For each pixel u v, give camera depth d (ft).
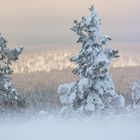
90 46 97.71
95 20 98.43
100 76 96.63
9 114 97.25
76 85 98.78
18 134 70.54
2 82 100.89
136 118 86.58
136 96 95.81
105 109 94.99
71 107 97.60
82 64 98.68
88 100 96.17
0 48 100.78
